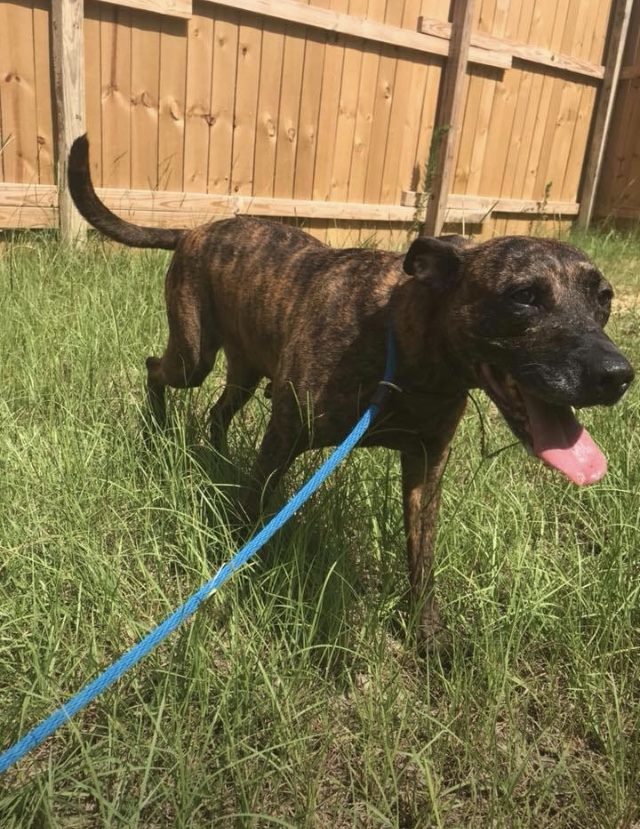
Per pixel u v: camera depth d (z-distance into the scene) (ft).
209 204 7.55
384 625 3.04
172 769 2.22
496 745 2.48
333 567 2.82
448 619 3.14
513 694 2.78
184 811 2.09
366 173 8.85
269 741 2.43
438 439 3.07
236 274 3.66
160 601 2.91
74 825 2.18
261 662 2.61
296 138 8.06
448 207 9.73
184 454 3.42
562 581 3.15
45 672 2.50
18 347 4.61
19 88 6.28
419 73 8.86
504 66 9.64
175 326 4.03
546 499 3.82
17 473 3.31
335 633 2.87
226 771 2.34
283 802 2.34
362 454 3.76
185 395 4.42
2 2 6.02
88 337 4.72
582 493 3.82
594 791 2.49
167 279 4.16
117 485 3.19
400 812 2.39
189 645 2.55
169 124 7.13
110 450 3.64
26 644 2.54
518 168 10.74
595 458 2.50
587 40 10.91
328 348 2.98
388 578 3.18
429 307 2.79
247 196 7.88
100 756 2.32
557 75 10.66
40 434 3.69
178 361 4.08
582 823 2.38
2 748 2.26
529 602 2.99
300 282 3.32
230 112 7.47
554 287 2.58
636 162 11.68
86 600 2.86
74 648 2.61
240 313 3.66
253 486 3.25
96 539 3.05
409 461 3.19
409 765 2.50
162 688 2.48
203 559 2.93
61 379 4.24
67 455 3.39
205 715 2.45
